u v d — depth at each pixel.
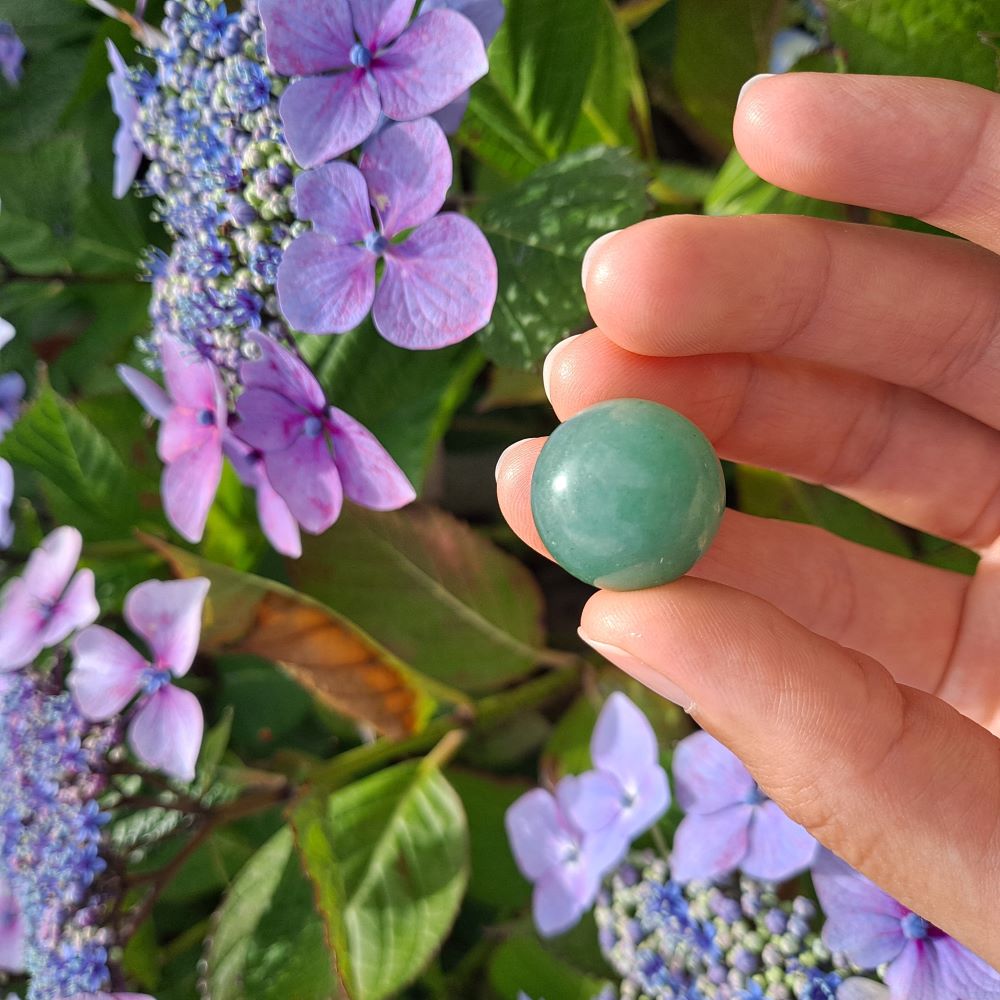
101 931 0.15
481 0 0.13
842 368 0.14
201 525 0.16
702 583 0.11
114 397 0.19
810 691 0.10
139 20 0.15
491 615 0.18
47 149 0.20
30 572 0.17
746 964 0.13
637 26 0.19
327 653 0.17
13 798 0.15
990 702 0.15
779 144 0.12
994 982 0.12
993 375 0.14
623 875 0.15
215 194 0.13
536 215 0.15
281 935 0.17
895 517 0.16
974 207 0.12
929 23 0.13
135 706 0.16
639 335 0.13
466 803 0.19
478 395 0.21
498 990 0.17
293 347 0.15
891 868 0.11
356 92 0.13
